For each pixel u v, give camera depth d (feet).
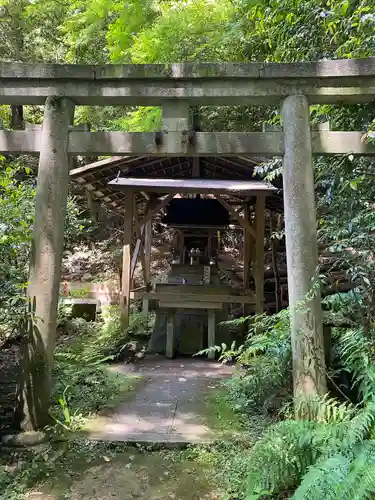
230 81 10.35
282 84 10.28
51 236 10.21
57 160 10.43
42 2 30.19
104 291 28.19
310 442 7.47
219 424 10.93
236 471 8.63
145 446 9.74
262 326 12.26
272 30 15.70
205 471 8.82
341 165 10.64
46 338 10.02
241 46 21.31
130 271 21.74
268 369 11.10
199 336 20.26
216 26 22.36
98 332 22.26
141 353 19.94
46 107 10.55
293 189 10.04
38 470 8.71
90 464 9.09
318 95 10.28
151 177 22.97
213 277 23.21
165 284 20.90
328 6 12.56
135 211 26.78
